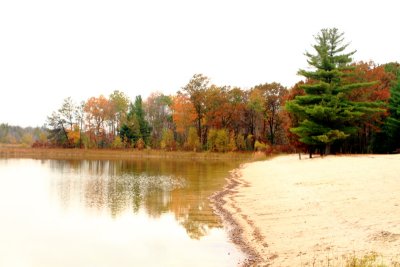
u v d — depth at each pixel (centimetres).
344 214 1560
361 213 1527
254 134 10000
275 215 1786
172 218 1898
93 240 1506
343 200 1827
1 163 6250
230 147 8562
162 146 9362
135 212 2056
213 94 9575
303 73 5019
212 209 2116
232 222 1773
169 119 12012
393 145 5881
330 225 1450
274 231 1513
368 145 6488
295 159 5169
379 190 1948
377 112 5172
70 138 10425
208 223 1773
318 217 1606
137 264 1220
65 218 1917
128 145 9950
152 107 12644
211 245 1409
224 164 6109
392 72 7500
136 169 5050
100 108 10975
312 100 4991
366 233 1247
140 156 8706
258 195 2430
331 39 5103
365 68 6456
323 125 4938
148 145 10119
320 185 2395
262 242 1394
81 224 1786
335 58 5022
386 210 1511
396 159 3634
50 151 9369
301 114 5034
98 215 1983
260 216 1809
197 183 3372
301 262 1088
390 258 970
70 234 1603
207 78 9669
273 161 5494
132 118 10538
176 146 9194
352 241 1196
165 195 2658
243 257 1252
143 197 2575
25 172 4525
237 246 1384
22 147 10850
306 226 1499
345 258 1041
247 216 1853
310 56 5131
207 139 9375
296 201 2019
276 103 9162
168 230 1659
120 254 1323
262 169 4247
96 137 11000
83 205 2277
